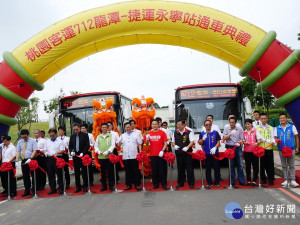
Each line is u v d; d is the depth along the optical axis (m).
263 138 6.73
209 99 10.41
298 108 7.24
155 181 7.10
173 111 10.03
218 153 6.98
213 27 7.51
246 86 18.09
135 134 7.30
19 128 20.78
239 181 7.00
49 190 7.86
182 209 5.15
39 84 8.27
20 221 5.01
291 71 7.16
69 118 11.03
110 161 6.95
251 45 7.37
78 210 5.50
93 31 7.77
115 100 10.98
